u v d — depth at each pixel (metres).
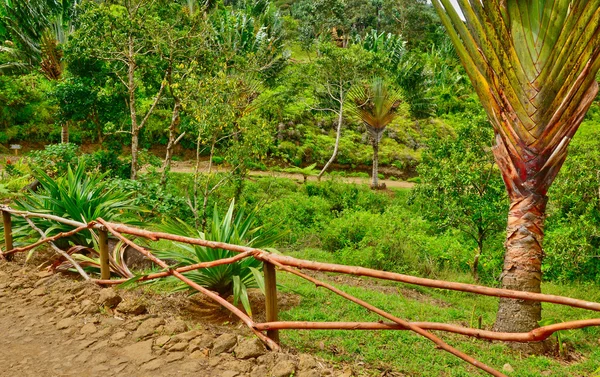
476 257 8.69
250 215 4.42
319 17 39.09
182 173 15.76
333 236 10.53
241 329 3.58
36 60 18.22
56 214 5.23
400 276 2.20
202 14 13.63
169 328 3.04
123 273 4.16
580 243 8.45
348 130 25.34
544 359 4.34
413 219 11.23
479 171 8.86
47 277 4.25
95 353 2.82
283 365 2.47
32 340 3.05
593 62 4.11
